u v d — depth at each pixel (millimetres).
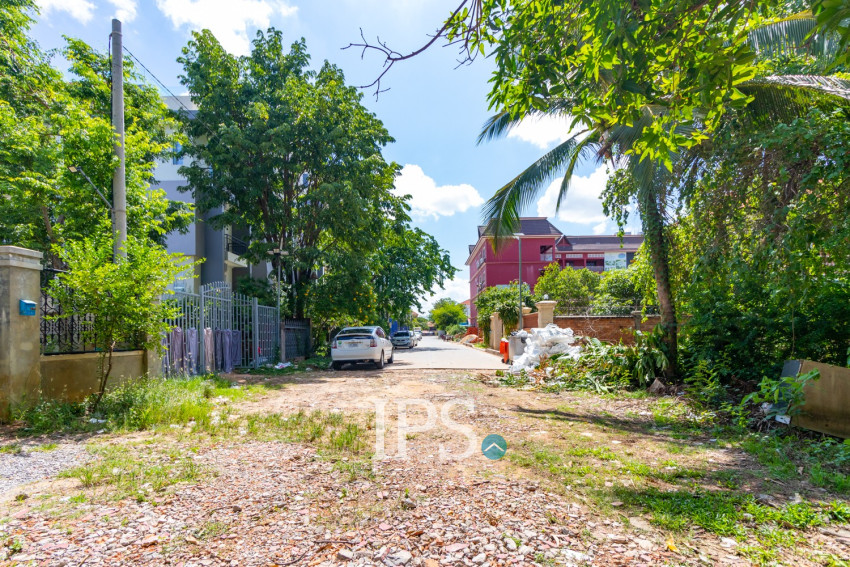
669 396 8891
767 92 7234
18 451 5117
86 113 10312
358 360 15516
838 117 6398
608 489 4074
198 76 18922
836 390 5891
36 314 6594
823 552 3004
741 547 3033
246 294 19484
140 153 11188
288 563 2842
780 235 6531
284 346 17969
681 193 8766
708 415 7098
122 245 7469
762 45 7895
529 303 29609
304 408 8055
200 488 4062
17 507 3646
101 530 3244
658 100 3521
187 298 11625
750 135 7117
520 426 6648
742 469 4742
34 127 10695
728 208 7617
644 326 14750
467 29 3650
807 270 6508
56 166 10375
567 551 2963
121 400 7094
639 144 3938
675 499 3814
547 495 3914
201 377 10922
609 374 10438
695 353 9445
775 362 8070
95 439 5703
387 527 3311
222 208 21422
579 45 3793
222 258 21344
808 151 6266
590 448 5473
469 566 2807
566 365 11406
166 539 3119
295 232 19875
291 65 20984
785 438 5891
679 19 3238
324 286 20359
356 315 20828
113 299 6848
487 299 32656
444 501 3771
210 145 19500
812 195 6055
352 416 7340
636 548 3027
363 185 19547
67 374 7223
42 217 11102
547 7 3637
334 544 3068
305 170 20359
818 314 7543
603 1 3027
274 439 5773
